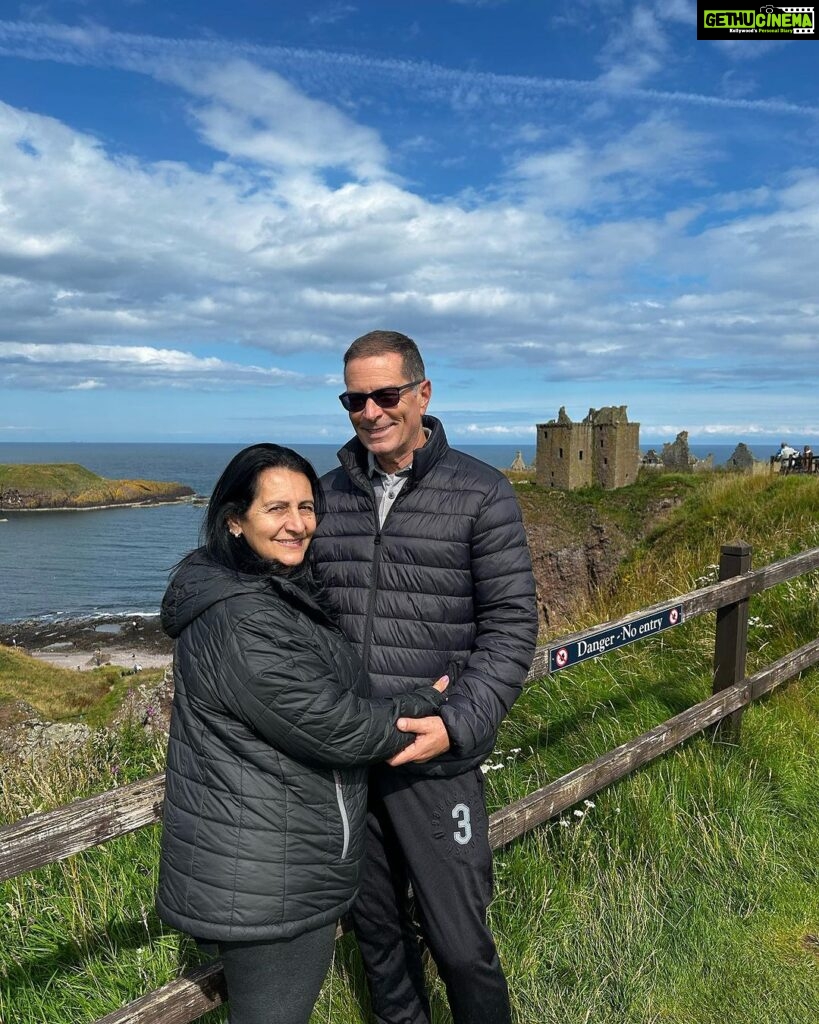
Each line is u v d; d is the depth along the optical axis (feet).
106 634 196.95
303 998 6.36
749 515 33.14
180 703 6.21
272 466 6.37
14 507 531.91
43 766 16.20
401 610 7.73
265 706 5.83
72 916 9.66
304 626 6.36
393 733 6.36
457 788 7.66
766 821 12.73
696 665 17.89
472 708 6.98
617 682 17.31
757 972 9.83
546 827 11.75
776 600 21.26
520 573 7.64
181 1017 6.90
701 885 11.35
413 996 8.37
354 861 6.48
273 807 5.96
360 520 8.01
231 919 5.81
